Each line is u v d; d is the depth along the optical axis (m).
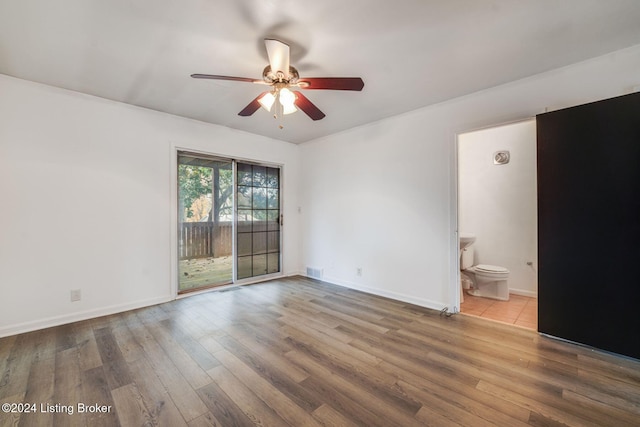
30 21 1.69
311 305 3.20
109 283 2.92
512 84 2.54
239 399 1.59
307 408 1.52
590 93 2.19
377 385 1.72
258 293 3.67
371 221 3.70
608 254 2.07
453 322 2.69
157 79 2.45
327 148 4.29
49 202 2.59
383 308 3.10
